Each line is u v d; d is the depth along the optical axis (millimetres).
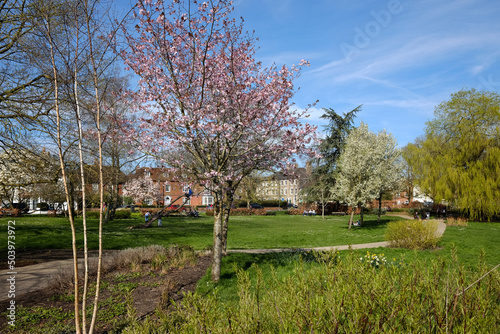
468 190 26875
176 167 9055
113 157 13922
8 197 13211
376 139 29016
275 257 11602
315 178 40188
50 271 9461
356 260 3428
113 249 14438
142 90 8227
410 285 2939
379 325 2492
